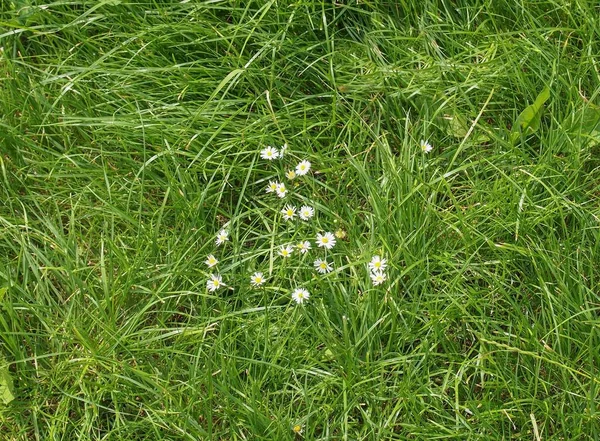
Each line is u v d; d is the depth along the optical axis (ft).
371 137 4.62
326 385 4.05
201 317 4.21
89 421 4.08
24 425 4.10
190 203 4.45
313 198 4.48
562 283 4.09
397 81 4.67
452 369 4.10
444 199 4.45
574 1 4.68
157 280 4.34
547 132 4.52
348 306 4.13
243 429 4.04
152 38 4.79
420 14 4.86
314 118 4.67
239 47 4.83
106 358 4.09
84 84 4.76
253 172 4.58
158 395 4.03
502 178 4.37
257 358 4.17
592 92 4.58
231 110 4.71
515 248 4.17
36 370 4.15
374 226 4.34
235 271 4.38
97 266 4.32
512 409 3.95
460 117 4.55
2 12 4.85
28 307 4.24
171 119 4.62
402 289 4.24
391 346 4.13
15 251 4.39
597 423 3.92
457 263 4.25
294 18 4.80
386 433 3.95
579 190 4.36
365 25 4.89
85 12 4.81
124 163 4.63
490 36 4.70
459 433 3.92
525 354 4.04
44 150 4.63
